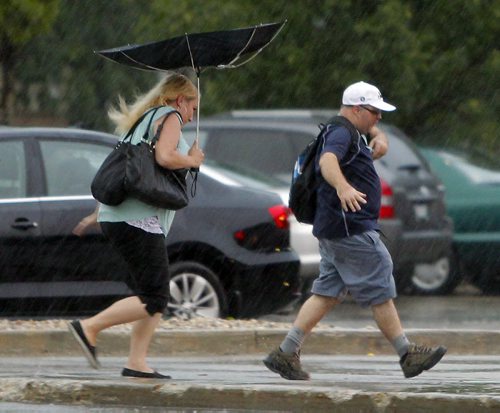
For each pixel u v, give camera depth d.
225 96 75.19
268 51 74.44
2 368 31.33
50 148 38.91
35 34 70.75
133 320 27.11
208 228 39.94
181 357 34.84
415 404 23.17
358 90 26.69
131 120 26.59
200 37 26.41
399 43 73.44
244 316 40.62
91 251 38.25
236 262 40.00
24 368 31.28
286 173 53.31
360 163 26.61
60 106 106.81
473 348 35.91
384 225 53.03
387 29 73.25
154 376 27.30
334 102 74.75
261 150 53.75
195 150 26.84
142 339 27.30
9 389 25.81
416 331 35.91
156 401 24.86
